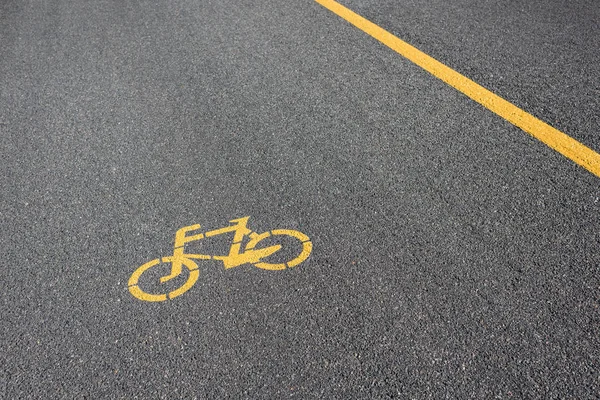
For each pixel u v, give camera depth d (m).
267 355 2.55
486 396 2.27
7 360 2.69
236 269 3.00
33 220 3.53
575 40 4.61
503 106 3.97
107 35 5.83
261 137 4.01
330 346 2.55
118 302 2.90
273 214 3.33
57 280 3.08
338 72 4.66
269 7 6.04
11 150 4.22
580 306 2.57
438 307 2.65
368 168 3.58
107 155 4.03
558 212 3.08
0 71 5.36
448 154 3.61
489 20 5.11
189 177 3.71
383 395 2.33
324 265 2.96
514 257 2.85
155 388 2.48
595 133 3.61
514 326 2.52
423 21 5.28
